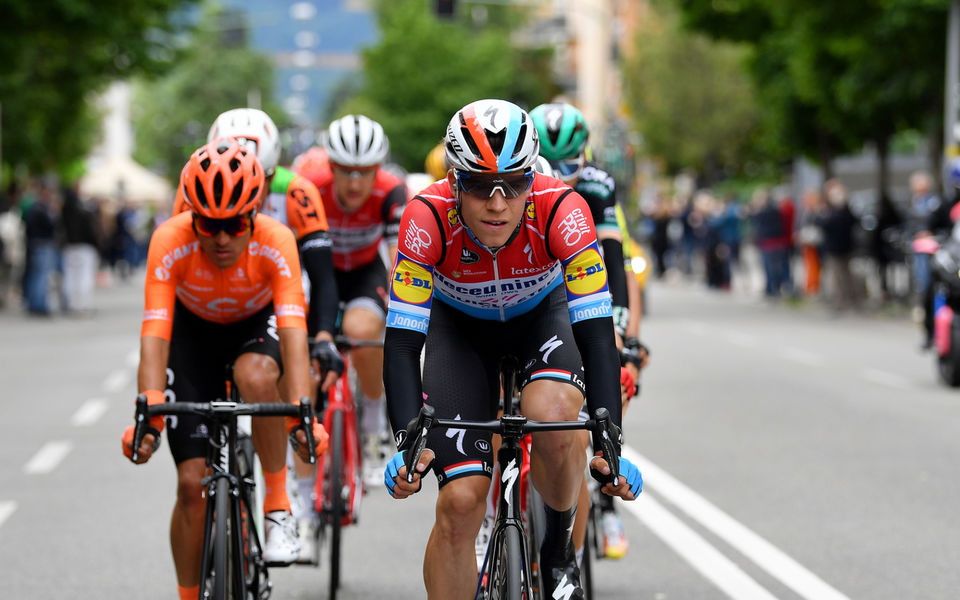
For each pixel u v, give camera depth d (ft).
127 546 49.11
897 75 163.73
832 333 138.31
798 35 174.09
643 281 46.70
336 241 51.47
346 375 46.85
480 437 30.81
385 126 514.68
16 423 79.41
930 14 154.10
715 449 67.97
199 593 31.45
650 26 363.97
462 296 31.81
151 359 33.17
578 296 30.58
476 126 28.37
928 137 187.73
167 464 66.39
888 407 83.46
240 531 32.32
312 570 45.93
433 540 30.53
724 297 207.31
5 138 240.94
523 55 604.49
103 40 196.13
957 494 56.54
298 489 43.24
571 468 31.09
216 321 35.70
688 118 351.87
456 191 29.63
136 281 265.54
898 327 146.41
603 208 38.37
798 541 48.29
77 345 128.67
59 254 172.24
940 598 40.57
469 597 30.35
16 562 46.80
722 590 41.88
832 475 60.85
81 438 74.02
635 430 74.38
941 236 100.68
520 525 29.07
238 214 32.48
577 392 31.50
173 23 219.00
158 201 376.68
